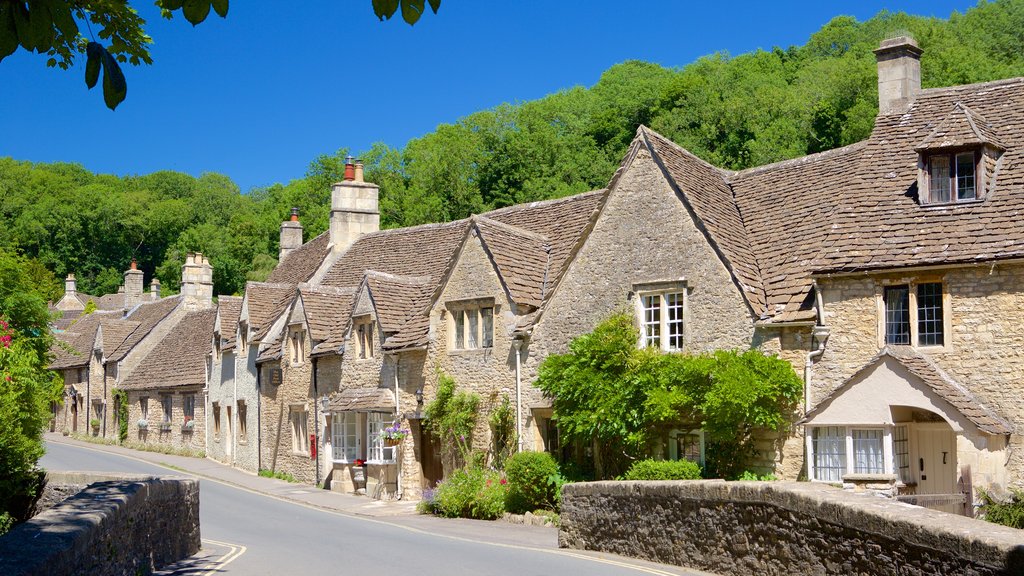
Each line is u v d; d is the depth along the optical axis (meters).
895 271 17.89
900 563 9.09
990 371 17.02
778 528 11.34
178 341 47.41
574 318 22.55
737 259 20.44
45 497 20.55
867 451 17.67
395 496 27.16
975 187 18.44
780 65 66.38
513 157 59.94
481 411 24.36
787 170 23.42
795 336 19.02
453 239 31.31
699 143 54.25
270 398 34.62
